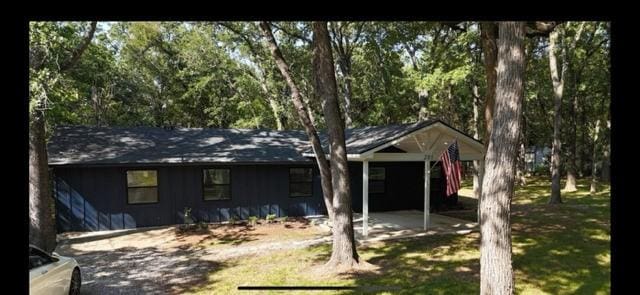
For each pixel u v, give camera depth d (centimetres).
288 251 988
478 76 1830
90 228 1262
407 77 1809
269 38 927
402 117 2761
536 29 970
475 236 1134
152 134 1555
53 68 943
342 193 806
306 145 1655
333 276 759
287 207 1520
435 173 1722
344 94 2484
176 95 2844
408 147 1330
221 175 1432
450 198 1744
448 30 1708
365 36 2234
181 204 1378
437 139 1226
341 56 2422
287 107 2556
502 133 531
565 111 2900
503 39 527
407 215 1527
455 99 2875
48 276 555
